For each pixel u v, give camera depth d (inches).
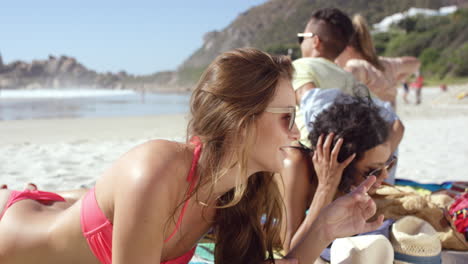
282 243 87.8
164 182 52.7
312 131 91.7
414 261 75.5
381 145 86.1
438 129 410.3
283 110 55.9
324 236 67.7
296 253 68.6
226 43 7313.0
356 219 67.7
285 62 57.6
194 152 57.0
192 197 59.0
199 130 56.9
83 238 59.9
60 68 6584.6
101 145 305.1
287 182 89.0
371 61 154.6
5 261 65.2
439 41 2667.3
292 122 57.2
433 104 863.7
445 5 4943.4
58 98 1734.7
